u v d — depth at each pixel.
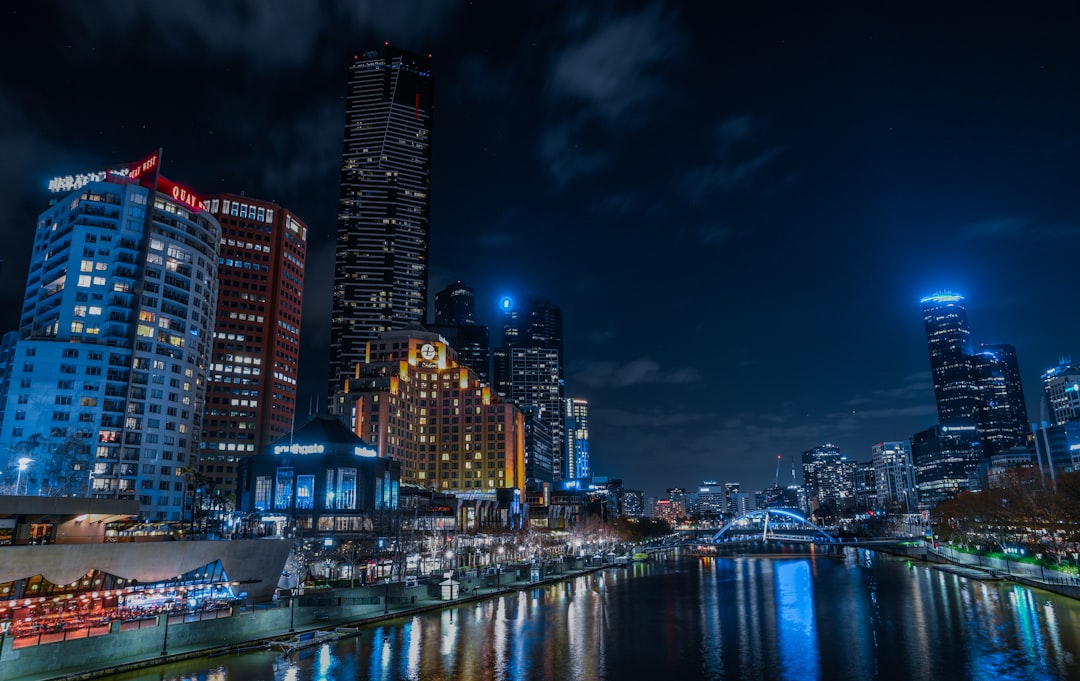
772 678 79.38
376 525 163.12
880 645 96.56
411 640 96.25
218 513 176.12
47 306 187.12
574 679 78.44
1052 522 165.50
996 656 87.00
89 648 69.56
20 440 165.88
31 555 76.12
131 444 178.12
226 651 81.81
